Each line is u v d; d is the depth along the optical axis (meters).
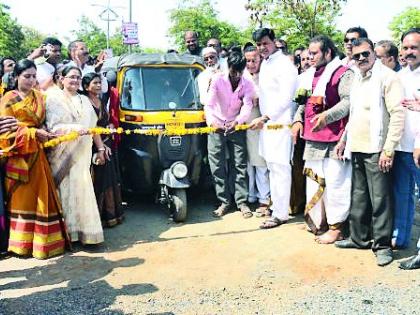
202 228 6.23
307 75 5.69
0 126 4.49
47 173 5.37
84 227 5.53
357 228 5.26
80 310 4.17
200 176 6.93
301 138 6.18
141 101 6.77
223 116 6.57
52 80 6.26
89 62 9.18
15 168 5.26
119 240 5.88
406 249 5.29
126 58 7.25
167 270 4.95
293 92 6.01
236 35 25.41
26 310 4.19
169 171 6.36
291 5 16.34
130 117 6.61
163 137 6.48
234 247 5.52
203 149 6.84
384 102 4.88
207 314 4.04
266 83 6.13
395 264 4.91
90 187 5.59
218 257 5.24
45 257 5.32
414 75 4.93
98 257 5.35
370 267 4.86
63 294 4.47
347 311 4.03
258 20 16.91
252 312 4.05
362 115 4.97
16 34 29.52
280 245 5.52
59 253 5.45
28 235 5.36
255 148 6.64
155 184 6.72
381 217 4.98
